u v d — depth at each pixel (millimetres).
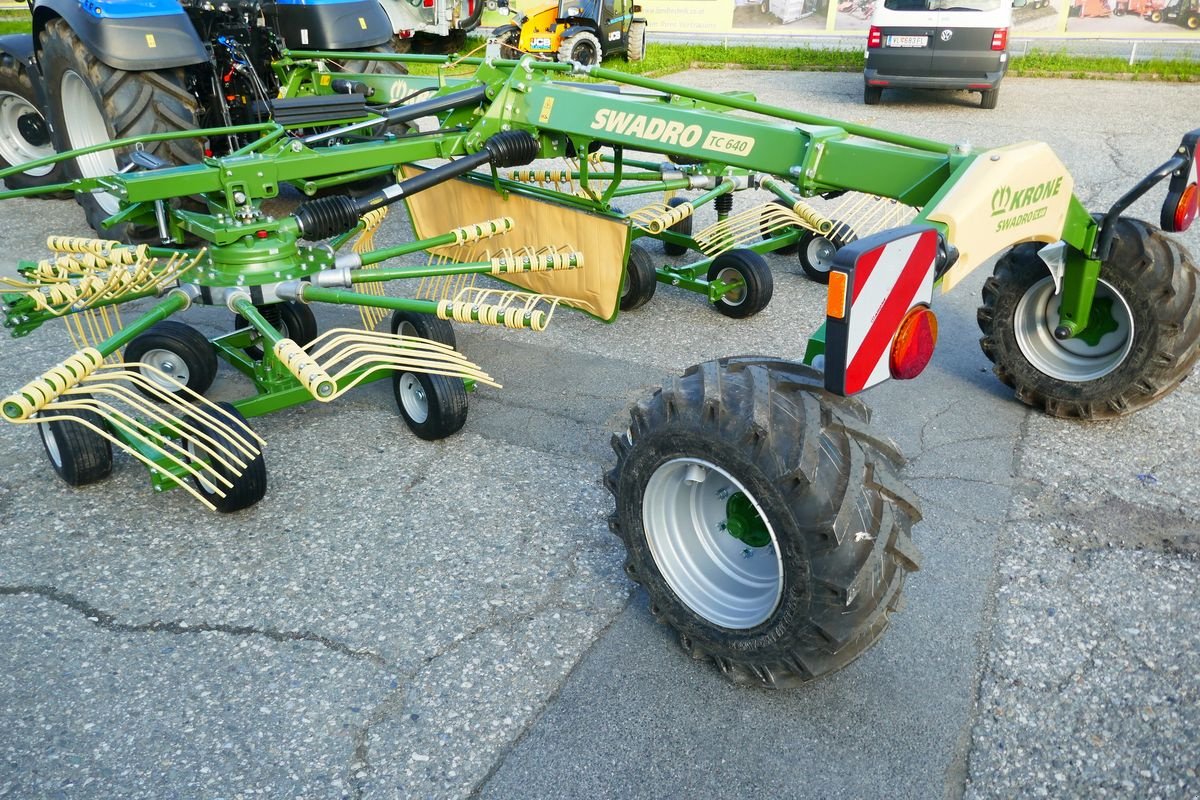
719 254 5574
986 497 3730
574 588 3219
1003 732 2609
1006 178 2924
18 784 2420
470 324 5574
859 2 20234
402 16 14430
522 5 14961
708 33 21562
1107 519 3586
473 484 3852
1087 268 3924
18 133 7922
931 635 2973
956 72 12289
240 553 3395
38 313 4031
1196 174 3693
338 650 2916
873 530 2436
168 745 2557
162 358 4344
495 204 5535
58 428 3645
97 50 5805
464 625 3031
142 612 3082
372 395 4668
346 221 4121
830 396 2617
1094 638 2957
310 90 6559
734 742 2580
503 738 2588
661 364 5004
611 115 4160
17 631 2982
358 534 3512
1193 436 4227
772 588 2732
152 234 6297
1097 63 15828
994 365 4535
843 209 6383
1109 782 2449
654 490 2826
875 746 2564
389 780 2451
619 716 2668
